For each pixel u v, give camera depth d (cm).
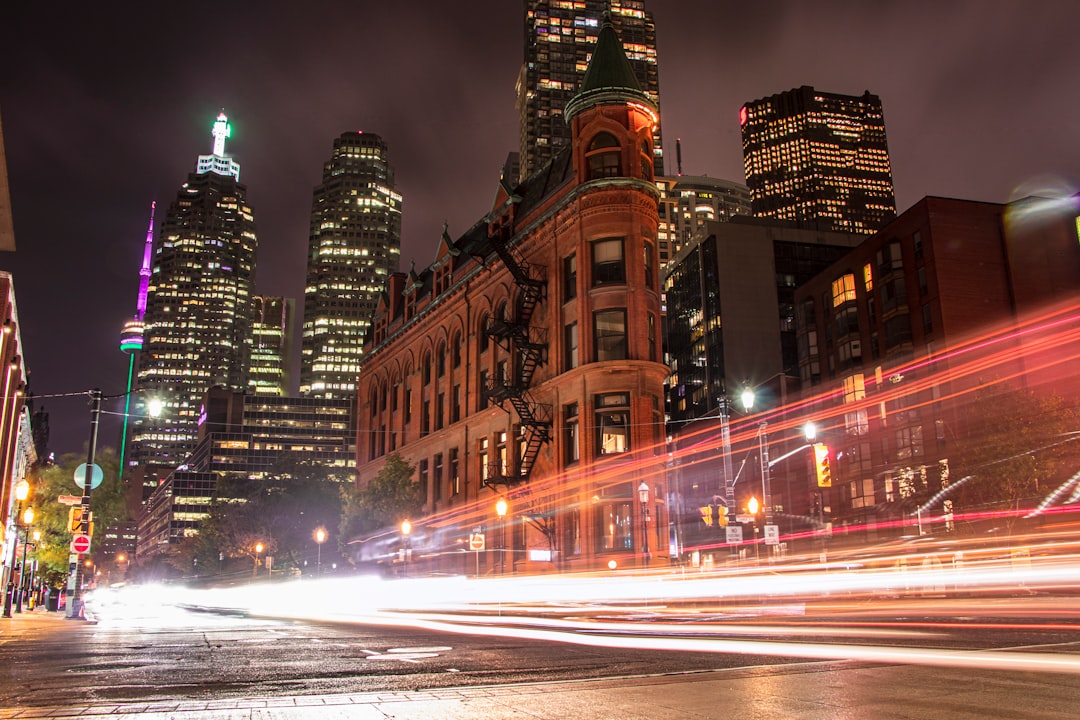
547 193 5169
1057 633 1753
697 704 820
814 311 8562
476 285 5881
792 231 11262
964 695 870
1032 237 6869
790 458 8550
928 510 6241
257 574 9956
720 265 10888
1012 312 6712
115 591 11362
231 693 925
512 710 791
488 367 5656
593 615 2852
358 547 6091
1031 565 5144
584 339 4575
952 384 6500
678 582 3681
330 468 8638
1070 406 4619
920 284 6975
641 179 4662
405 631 1958
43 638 1792
